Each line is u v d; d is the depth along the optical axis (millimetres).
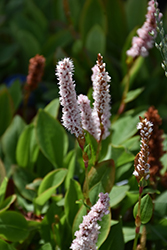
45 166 936
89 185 792
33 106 1389
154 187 829
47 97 1314
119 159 872
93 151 794
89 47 1344
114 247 781
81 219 771
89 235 670
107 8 1489
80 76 1311
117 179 881
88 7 1400
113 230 792
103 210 666
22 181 884
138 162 701
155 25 828
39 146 887
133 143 918
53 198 849
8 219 812
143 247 778
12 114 1024
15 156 932
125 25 1512
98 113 745
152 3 814
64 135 905
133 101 1297
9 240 800
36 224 823
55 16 1671
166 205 870
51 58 1422
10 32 1674
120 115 1042
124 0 2178
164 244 846
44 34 1614
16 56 1658
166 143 903
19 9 1742
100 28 1301
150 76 1390
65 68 689
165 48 746
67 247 815
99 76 722
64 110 704
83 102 748
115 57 1544
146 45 846
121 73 1451
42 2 1791
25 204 896
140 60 1117
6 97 1025
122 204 852
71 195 806
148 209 732
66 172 836
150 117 799
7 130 951
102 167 795
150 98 1373
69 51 1553
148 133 680
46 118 903
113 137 958
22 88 1326
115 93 1318
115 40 1547
